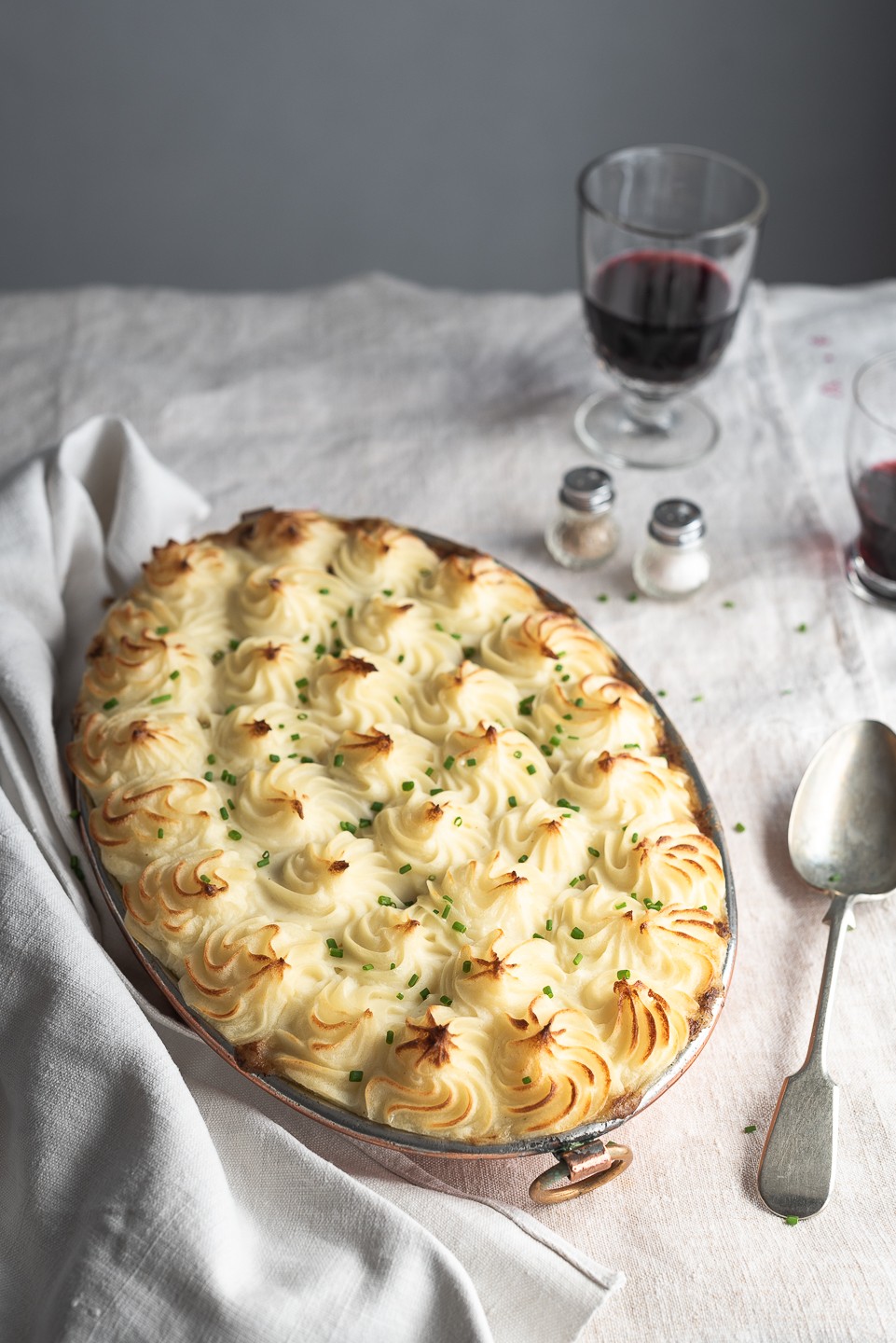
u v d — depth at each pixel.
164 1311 0.65
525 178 1.51
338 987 0.70
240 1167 0.69
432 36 1.42
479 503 0.96
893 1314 0.67
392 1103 0.67
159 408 1.00
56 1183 0.68
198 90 1.46
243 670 0.79
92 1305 0.65
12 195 1.52
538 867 0.73
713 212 1.00
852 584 0.92
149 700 0.78
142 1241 0.66
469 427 1.00
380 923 0.71
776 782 0.83
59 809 0.76
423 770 0.76
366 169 1.51
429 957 0.71
